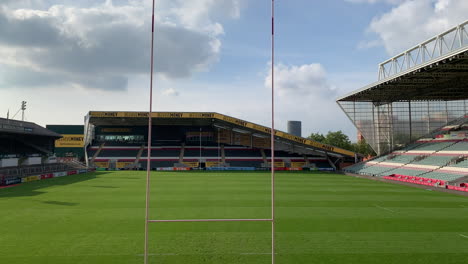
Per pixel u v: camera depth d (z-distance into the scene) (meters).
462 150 39.22
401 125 51.94
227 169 59.03
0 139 43.50
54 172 43.03
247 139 67.75
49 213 18.48
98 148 64.56
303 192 27.94
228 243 12.89
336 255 11.57
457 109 50.66
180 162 61.31
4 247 12.31
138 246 12.47
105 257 11.25
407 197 25.20
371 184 34.97
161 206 20.80
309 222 16.53
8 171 37.03
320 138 95.62
